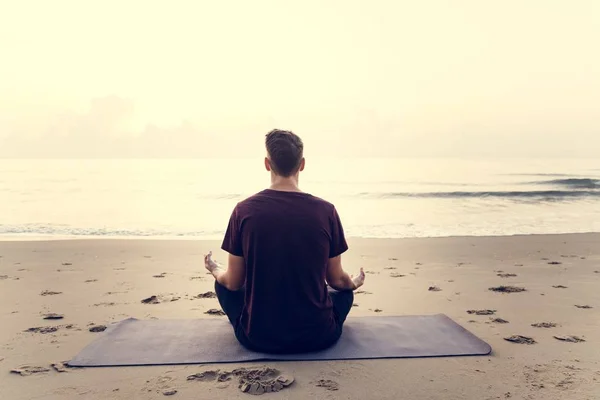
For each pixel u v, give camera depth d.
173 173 43.41
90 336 3.21
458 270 6.11
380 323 3.43
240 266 2.76
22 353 2.85
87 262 6.66
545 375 2.53
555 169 41.69
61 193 24.03
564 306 4.13
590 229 11.59
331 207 2.82
